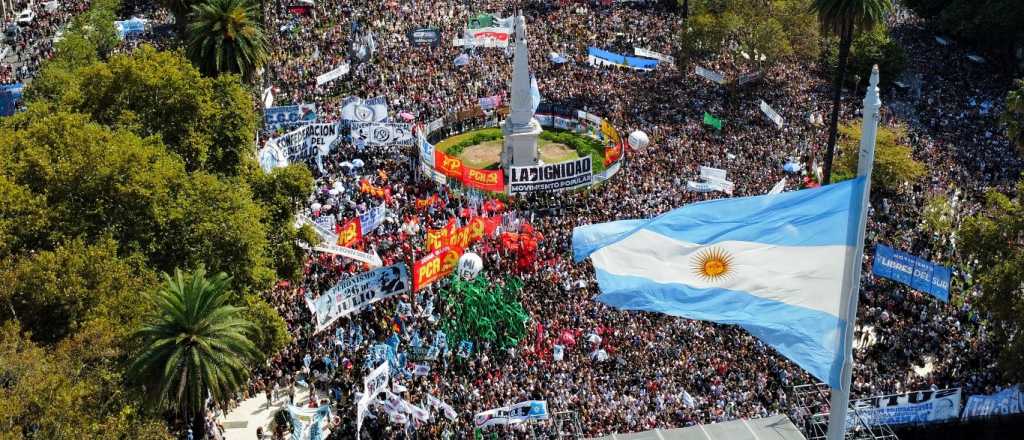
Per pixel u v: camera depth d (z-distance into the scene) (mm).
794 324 24859
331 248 67188
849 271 24734
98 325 46875
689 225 26578
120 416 44906
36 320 50812
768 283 25422
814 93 120312
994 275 62656
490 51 126375
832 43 128500
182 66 70562
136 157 56969
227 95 71375
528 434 53625
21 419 42062
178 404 48062
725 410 55875
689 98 115875
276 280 64500
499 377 58281
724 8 125125
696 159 97562
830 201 25297
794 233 25562
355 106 95812
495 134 115375
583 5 147750
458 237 72125
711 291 25781
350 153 95562
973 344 66750
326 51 124188
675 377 59062
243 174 69375
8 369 42031
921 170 94250
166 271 57312
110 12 124312
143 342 47531
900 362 64812
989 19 132625
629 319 65562
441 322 64312
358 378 60219
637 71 124375
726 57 127875
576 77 121688
